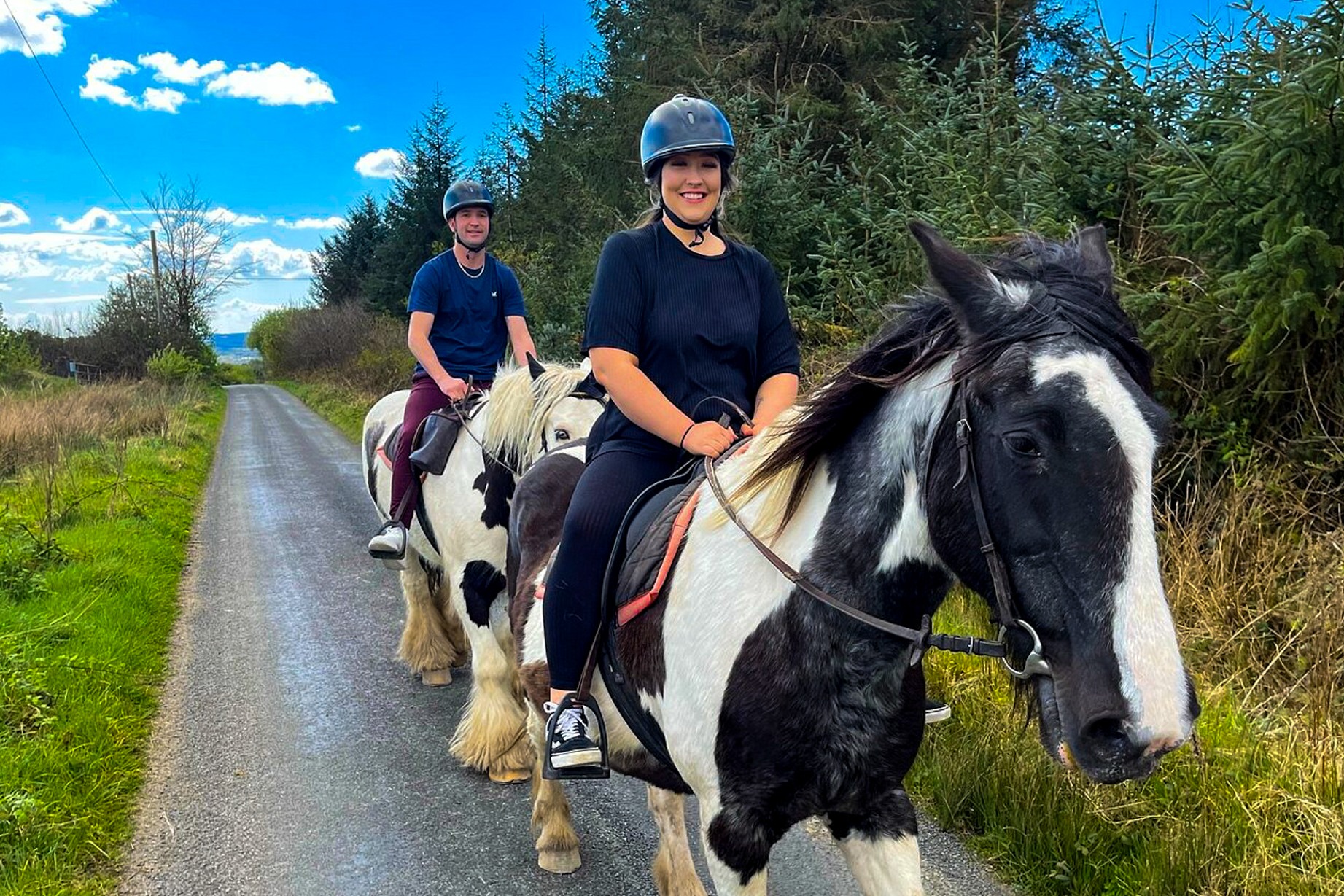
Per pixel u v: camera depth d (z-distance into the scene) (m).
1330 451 4.39
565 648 2.43
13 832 3.42
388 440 5.46
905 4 11.56
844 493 1.89
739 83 11.06
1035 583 1.49
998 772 3.48
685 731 2.07
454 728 4.68
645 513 2.39
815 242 8.16
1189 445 4.92
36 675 4.63
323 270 46.00
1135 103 5.70
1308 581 3.95
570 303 11.48
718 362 2.43
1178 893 2.80
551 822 3.39
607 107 14.12
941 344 1.71
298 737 4.55
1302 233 3.88
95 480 11.06
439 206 30.05
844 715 1.87
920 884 1.94
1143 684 1.36
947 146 6.59
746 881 1.97
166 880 3.32
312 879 3.33
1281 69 4.41
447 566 4.45
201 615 6.65
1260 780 3.22
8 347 30.58
